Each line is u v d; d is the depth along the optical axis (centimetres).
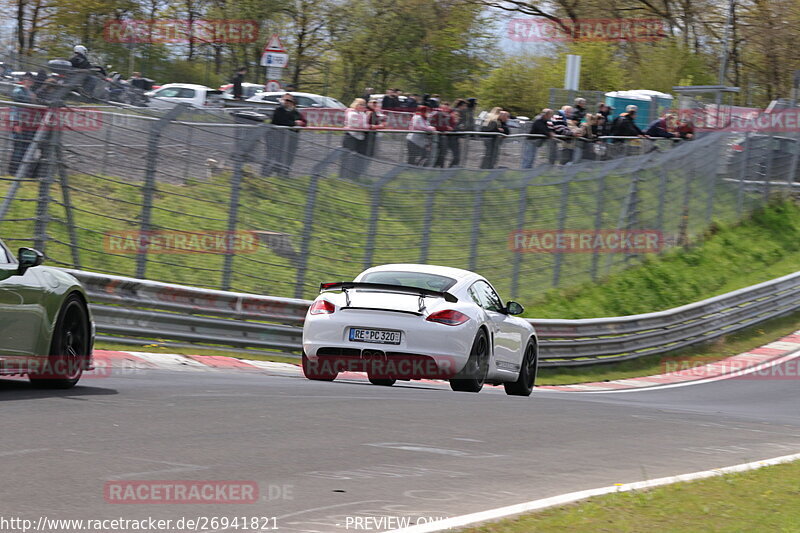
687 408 4972
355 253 6269
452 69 16962
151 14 15562
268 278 5812
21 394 2992
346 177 6222
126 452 2252
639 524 1839
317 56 17012
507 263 7575
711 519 1931
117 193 5256
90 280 4853
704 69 17488
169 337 5128
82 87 5166
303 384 4019
